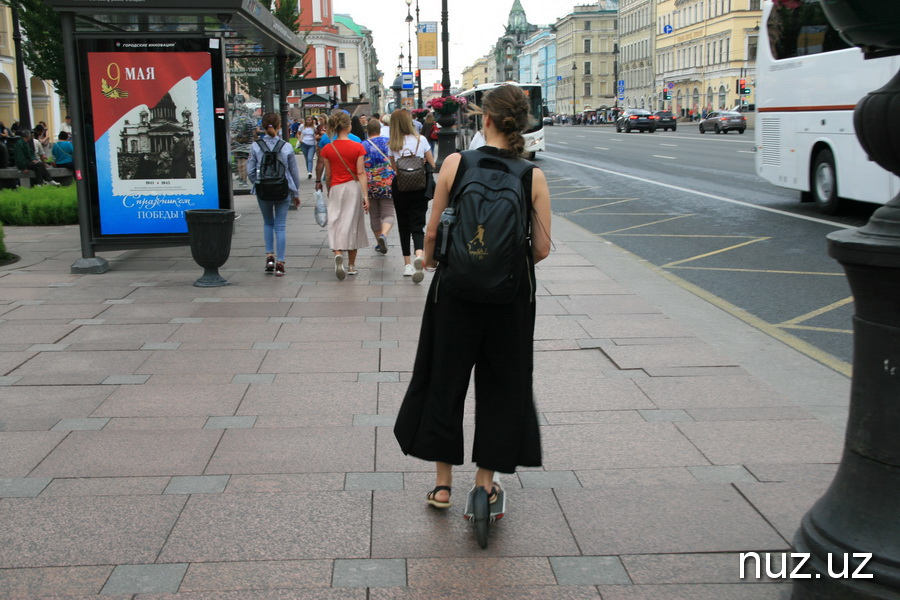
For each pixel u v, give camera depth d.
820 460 4.32
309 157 22.95
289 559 3.38
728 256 11.07
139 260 10.58
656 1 106.25
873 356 2.72
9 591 3.14
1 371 5.84
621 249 11.89
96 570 3.28
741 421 4.87
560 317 7.46
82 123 9.55
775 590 3.18
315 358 6.14
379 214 10.85
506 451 3.50
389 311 7.67
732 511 3.78
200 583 3.20
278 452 4.43
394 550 3.46
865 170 12.99
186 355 6.23
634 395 5.34
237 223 14.55
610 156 34.03
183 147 9.72
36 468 4.23
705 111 86.19
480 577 3.27
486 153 3.44
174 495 3.93
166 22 10.73
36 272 9.70
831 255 2.77
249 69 18.52
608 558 3.40
